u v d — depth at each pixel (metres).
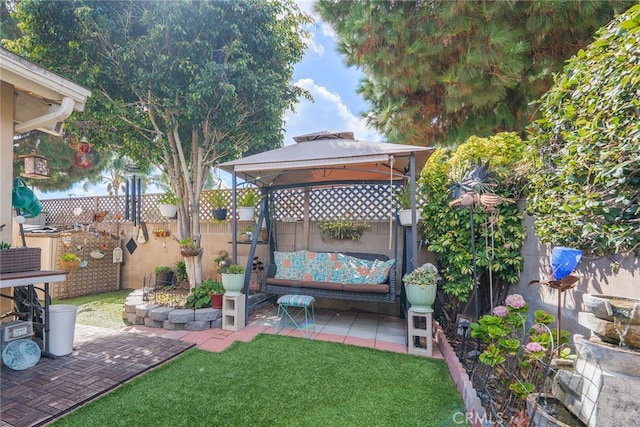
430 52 4.61
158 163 5.20
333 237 5.01
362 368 2.68
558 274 1.91
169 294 4.76
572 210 2.17
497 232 3.43
